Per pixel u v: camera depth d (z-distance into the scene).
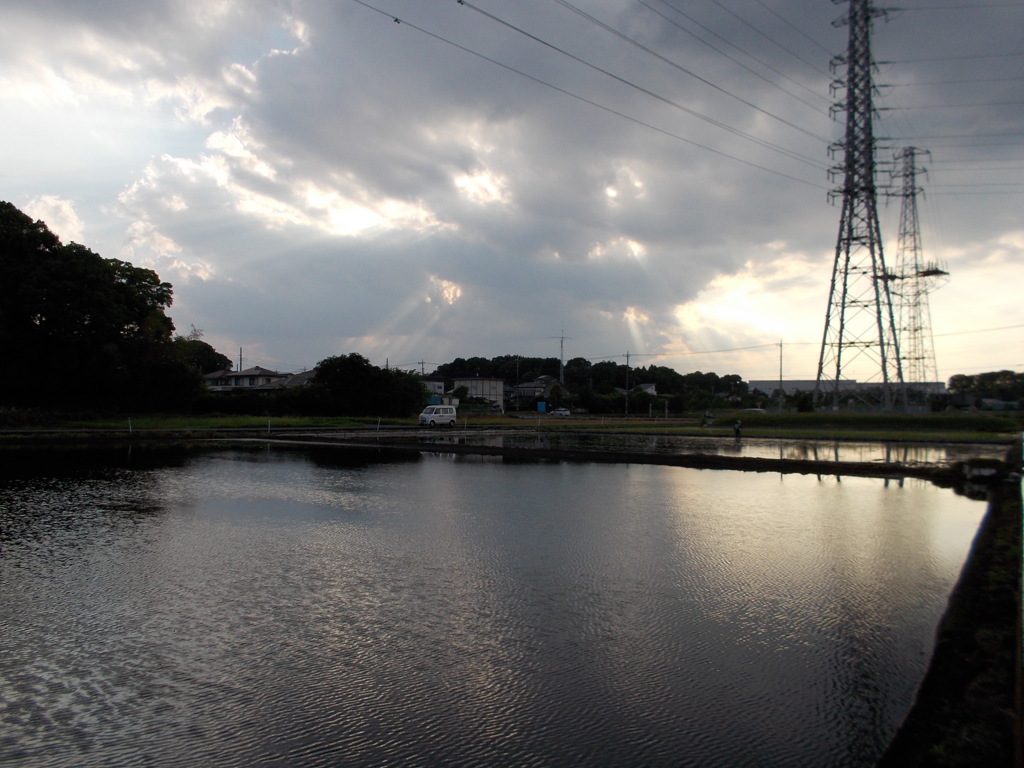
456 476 21.59
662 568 10.33
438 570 9.96
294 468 22.98
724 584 9.52
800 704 5.96
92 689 6.05
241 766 4.88
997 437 45.25
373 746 5.17
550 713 5.72
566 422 67.00
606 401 98.56
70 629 7.44
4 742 5.17
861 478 23.58
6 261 40.91
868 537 13.01
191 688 6.08
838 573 10.23
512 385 142.12
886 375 53.44
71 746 5.13
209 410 56.56
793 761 5.04
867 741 5.33
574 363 152.62
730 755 5.11
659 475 23.20
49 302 41.47
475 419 70.31
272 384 86.38
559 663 6.74
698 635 7.55
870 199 48.50
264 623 7.70
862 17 45.12
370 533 12.43
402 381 64.94
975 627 7.90
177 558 10.42
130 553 10.68
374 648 7.03
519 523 13.64
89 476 19.69
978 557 11.32
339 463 24.98
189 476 20.22
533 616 8.06
